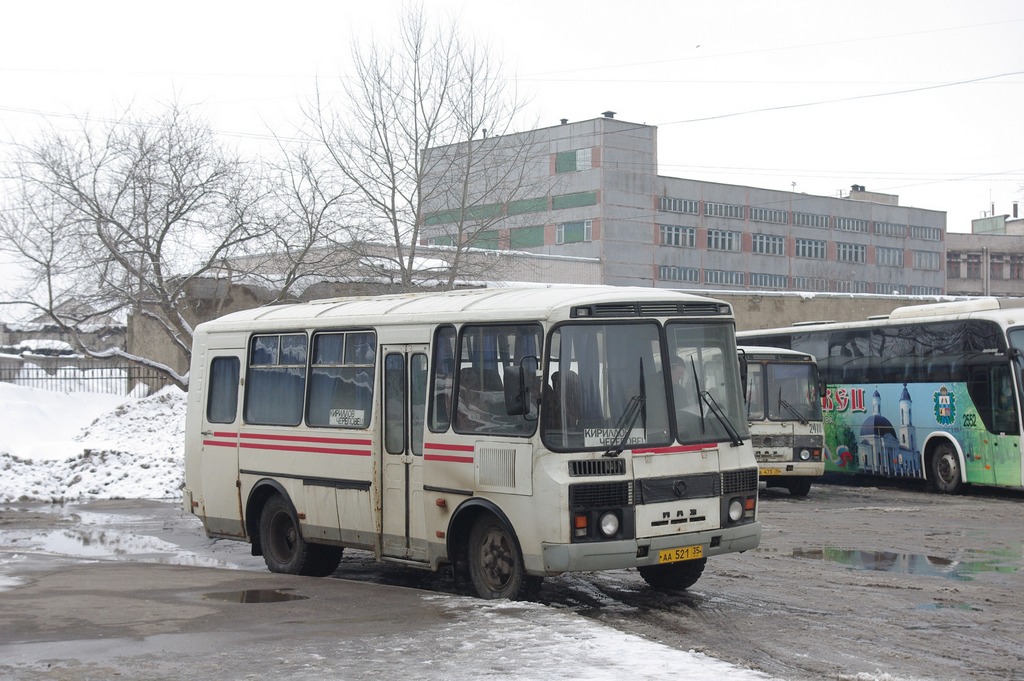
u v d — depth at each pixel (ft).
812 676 25.45
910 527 55.83
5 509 67.10
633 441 32.65
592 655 25.31
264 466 42.98
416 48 99.19
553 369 32.14
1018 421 71.05
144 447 83.35
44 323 102.22
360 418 38.73
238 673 24.07
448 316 35.68
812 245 351.46
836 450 86.07
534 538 31.99
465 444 34.42
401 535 36.99
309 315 42.24
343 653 25.80
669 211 321.73
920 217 375.66
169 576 39.09
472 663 24.63
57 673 24.21
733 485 34.60
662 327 33.91
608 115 312.50
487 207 109.50
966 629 30.83
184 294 99.71
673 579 36.70
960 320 75.87
